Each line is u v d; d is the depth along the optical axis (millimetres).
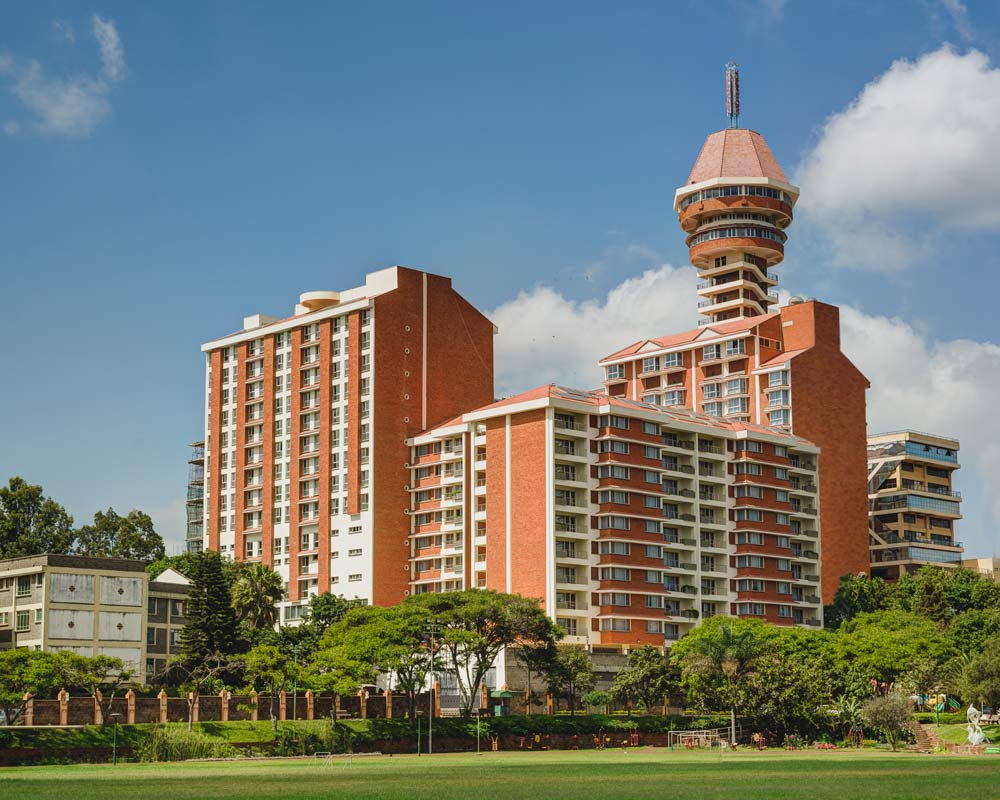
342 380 199875
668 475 181125
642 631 171625
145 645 147250
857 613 186125
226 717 118438
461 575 184375
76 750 102750
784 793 59562
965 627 163625
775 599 188000
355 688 124125
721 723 140500
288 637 153500
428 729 125250
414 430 197500
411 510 194625
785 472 196250
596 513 172750
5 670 108812
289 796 58219
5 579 145875
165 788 65062
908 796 57094
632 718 140375
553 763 94812
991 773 76125
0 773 84188
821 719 131750
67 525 183625
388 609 138125
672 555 181375
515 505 172375
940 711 155000
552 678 142000
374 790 62531
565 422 172875
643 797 57406
